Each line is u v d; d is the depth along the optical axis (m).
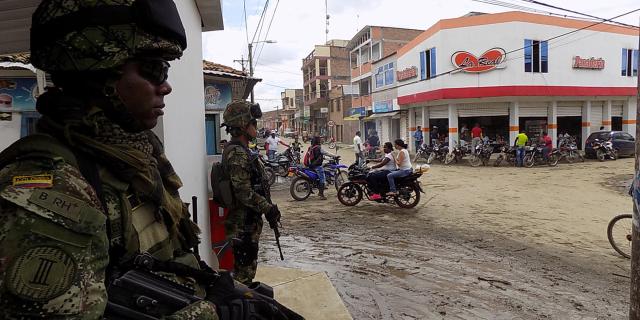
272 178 12.25
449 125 20.72
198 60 4.05
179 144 2.51
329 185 11.74
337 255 5.50
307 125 60.81
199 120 3.94
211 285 1.08
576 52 20.58
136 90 0.91
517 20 19.06
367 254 5.53
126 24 0.86
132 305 0.85
